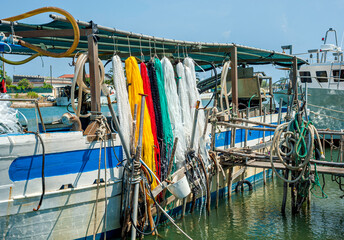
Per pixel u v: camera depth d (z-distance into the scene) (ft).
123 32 23.63
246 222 26.55
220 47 33.47
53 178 18.52
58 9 19.80
